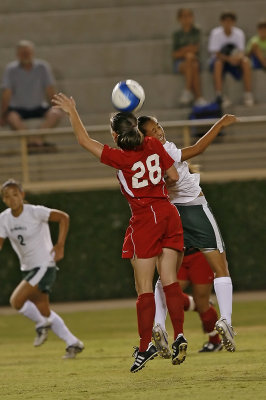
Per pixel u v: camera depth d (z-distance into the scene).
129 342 37.78
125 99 24.34
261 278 60.91
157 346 23.50
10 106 66.19
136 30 76.62
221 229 60.50
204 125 60.75
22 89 66.12
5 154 66.25
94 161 64.06
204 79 70.62
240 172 61.41
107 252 60.25
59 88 71.81
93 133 60.81
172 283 22.88
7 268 59.78
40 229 33.41
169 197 25.23
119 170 22.81
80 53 74.19
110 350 34.41
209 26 75.94
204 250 25.22
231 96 69.75
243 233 60.69
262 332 39.03
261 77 70.31
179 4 77.31
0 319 52.72
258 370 23.48
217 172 61.66
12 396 20.95
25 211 33.19
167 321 47.22
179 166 24.67
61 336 32.28
